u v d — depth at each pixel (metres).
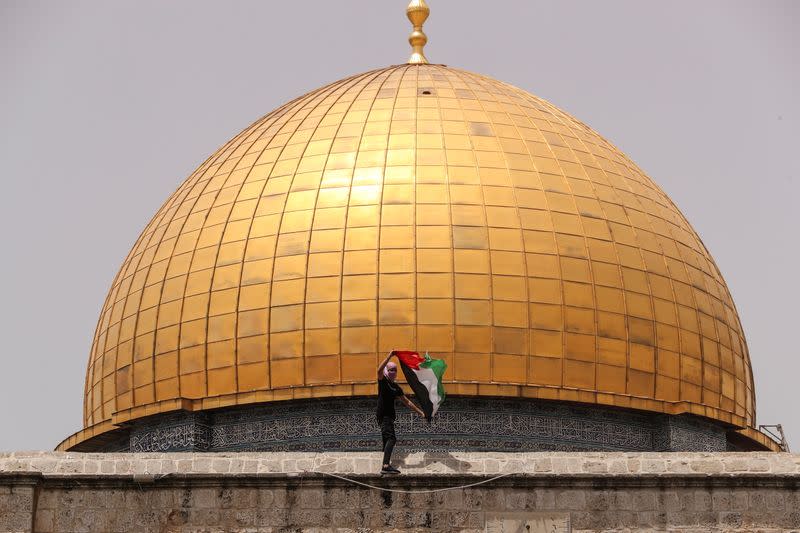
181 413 64.25
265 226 64.75
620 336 63.62
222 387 63.44
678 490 49.72
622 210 66.50
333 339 62.16
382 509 49.34
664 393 64.38
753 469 50.31
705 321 66.62
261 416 63.34
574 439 63.16
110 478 49.84
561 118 70.69
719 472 50.09
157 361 65.19
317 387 61.75
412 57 77.50
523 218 64.12
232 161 68.81
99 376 68.50
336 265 62.94
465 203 64.00
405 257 62.69
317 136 67.44
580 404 63.16
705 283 67.81
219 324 63.88
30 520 49.25
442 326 61.88
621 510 49.50
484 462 50.09
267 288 63.44
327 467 50.03
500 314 62.31
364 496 49.47
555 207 64.94
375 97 69.31
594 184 66.75
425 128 66.94
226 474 49.75
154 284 66.56
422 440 61.75
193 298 64.81
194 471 50.28
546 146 67.44
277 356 62.66
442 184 64.50
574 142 68.62
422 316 61.97
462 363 61.72
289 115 70.19
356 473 49.62
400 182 64.56
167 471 50.31
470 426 62.06
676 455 50.53
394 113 67.88
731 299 70.62
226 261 64.69
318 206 64.50
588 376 62.91
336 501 49.47
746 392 68.94
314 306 62.59
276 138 68.56
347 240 63.28
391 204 63.88
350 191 64.56
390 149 65.88
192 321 64.50
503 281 62.69
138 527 49.56
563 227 64.50
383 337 61.88
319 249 63.34
